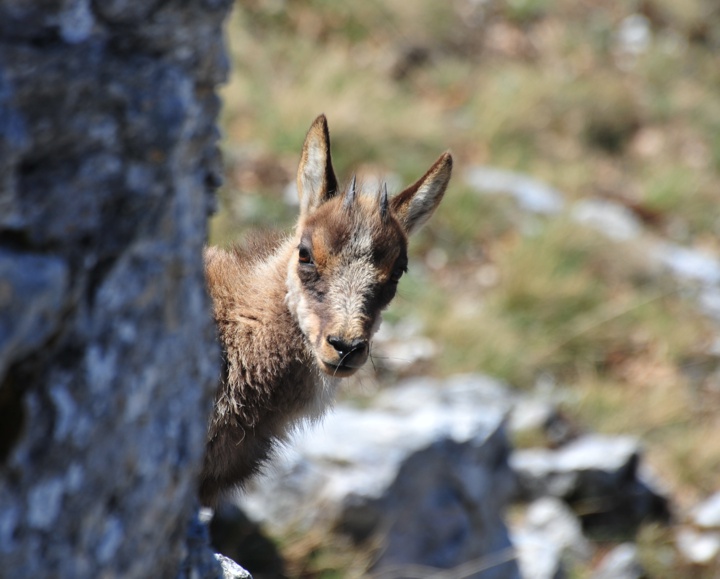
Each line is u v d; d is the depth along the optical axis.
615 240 31.77
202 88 5.99
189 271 5.86
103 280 4.95
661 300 30.66
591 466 22.03
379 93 35.41
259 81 33.19
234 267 11.75
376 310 11.37
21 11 4.45
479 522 18.17
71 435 4.84
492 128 36.50
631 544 21.72
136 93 5.00
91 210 4.84
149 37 5.14
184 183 5.67
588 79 42.41
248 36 35.31
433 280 28.41
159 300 5.50
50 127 4.59
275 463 13.22
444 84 39.03
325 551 16.19
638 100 42.59
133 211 5.07
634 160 39.69
